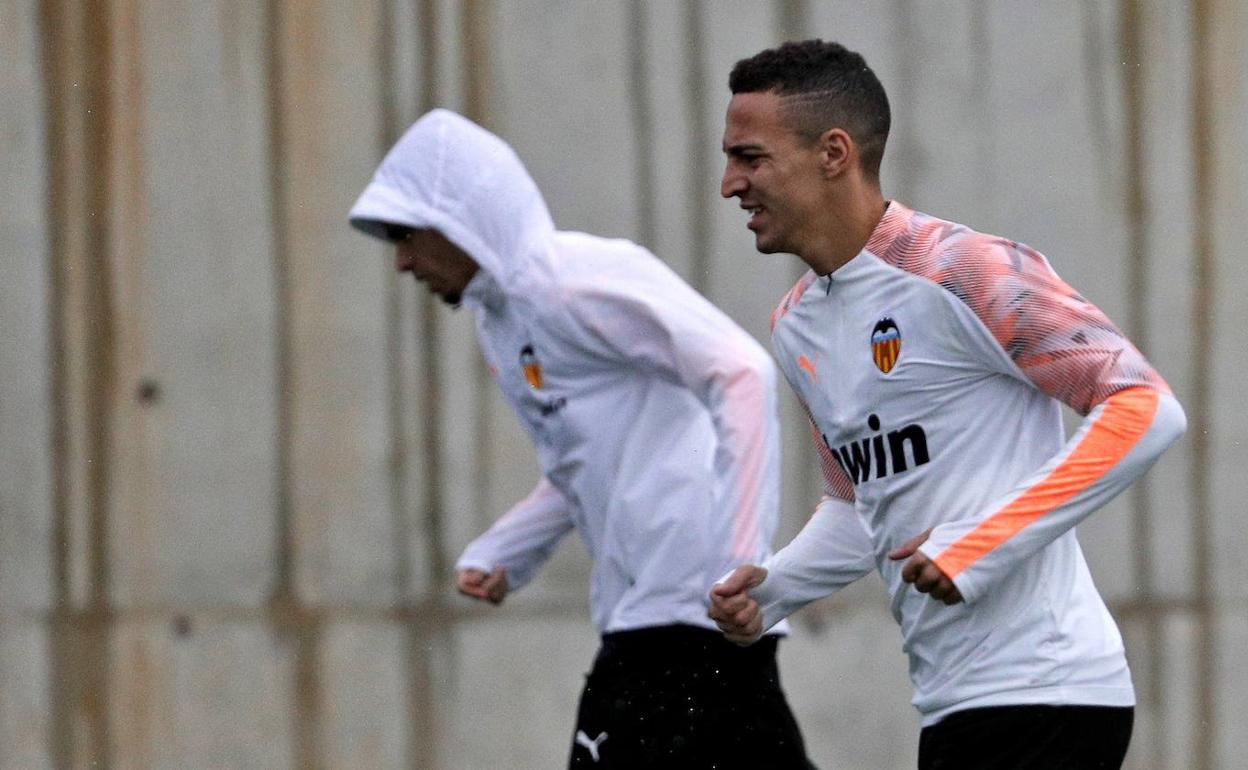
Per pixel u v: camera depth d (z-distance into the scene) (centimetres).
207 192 2278
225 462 2284
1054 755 1141
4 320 2275
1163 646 2384
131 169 2280
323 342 2284
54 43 2275
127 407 2284
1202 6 2386
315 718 2284
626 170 2291
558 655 2302
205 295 2281
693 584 1544
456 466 2291
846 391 1178
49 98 2277
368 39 2280
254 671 2283
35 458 2281
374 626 2286
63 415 2283
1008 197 2350
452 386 2292
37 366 2281
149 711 2284
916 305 1132
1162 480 2391
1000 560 1077
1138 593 2381
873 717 2319
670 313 1538
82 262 2278
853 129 1155
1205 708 2389
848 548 1271
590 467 1595
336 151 2278
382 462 2286
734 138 1170
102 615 2284
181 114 2278
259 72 2278
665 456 1570
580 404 1589
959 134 2341
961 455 1143
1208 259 2389
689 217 2298
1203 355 2389
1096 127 2369
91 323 2281
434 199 1590
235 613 2283
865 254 1155
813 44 1173
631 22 2294
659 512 1558
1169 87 2381
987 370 1131
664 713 1548
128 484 2284
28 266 2277
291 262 2281
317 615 2283
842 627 2320
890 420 1159
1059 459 1080
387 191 1608
